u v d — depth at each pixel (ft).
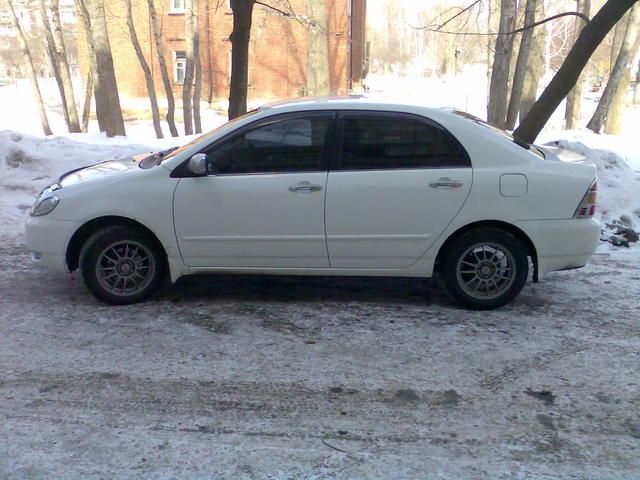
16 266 20.80
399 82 197.57
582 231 16.57
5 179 30.04
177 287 18.90
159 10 92.02
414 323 16.33
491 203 16.33
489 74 81.05
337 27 88.69
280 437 11.30
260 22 82.12
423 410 12.23
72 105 71.36
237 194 16.48
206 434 11.37
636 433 11.49
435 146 16.43
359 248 16.67
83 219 16.65
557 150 18.76
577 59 25.93
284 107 16.69
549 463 10.57
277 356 14.42
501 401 12.57
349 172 16.39
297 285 19.20
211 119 88.79
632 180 28.78
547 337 15.55
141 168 17.21
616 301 18.02
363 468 10.41
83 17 67.36
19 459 10.57
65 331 15.70
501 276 16.96
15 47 140.36
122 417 11.91
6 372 13.58
